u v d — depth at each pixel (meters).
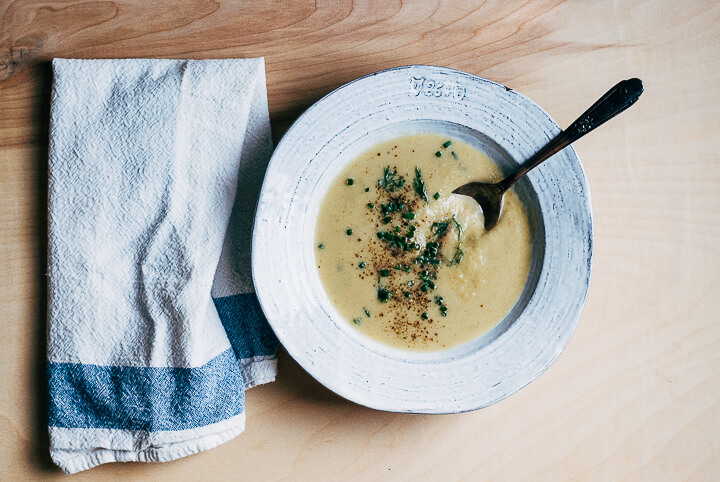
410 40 0.67
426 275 0.64
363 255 0.64
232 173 0.63
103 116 0.62
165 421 0.63
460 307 0.64
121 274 0.62
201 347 0.62
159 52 0.65
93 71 0.63
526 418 0.68
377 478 0.67
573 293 0.63
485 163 0.64
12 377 0.64
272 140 0.65
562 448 0.68
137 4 0.65
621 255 0.68
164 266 0.62
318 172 0.62
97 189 0.62
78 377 0.62
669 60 0.68
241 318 0.64
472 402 0.63
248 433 0.66
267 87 0.66
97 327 0.62
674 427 0.68
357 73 0.66
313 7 0.66
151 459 0.63
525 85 0.67
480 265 0.64
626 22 0.68
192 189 0.62
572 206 0.63
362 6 0.66
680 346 0.68
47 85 0.65
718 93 0.68
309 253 0.63
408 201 0.64
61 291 0.62
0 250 0.64
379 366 0.63
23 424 0.64
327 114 0.61
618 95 0.60
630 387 0.68
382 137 0.64
